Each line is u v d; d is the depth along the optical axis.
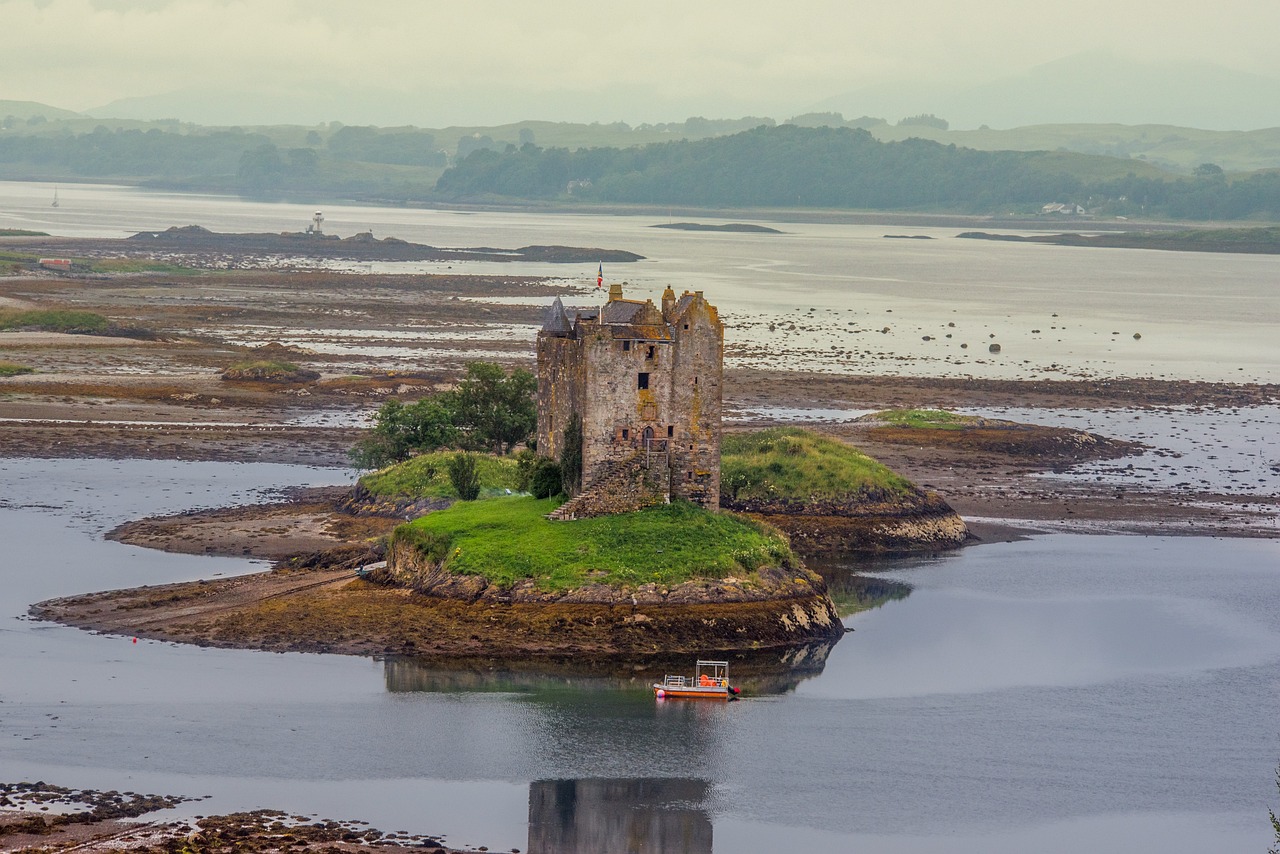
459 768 163.50
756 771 166.25
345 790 156.38
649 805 156.00
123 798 151.25
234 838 141.12
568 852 143.12
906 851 147.88
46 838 139.50
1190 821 157.38
